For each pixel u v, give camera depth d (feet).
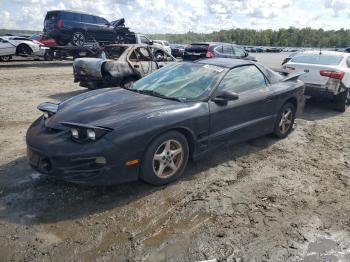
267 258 8.91
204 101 13.56
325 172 14.70
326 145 18.44
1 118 21.17
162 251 9.00
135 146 11.14
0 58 57.41
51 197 11.42
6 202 11.02
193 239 9.57
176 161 12.78
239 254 9.02
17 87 32.83
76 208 10.83
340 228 10.44
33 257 8.59
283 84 18.06
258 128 16.52
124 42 63.67
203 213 10.93
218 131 14.07
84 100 13.42
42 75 42.06
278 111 17.65
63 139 10.96
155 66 30.27
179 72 15.57
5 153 15.21
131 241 9.36
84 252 8.84
